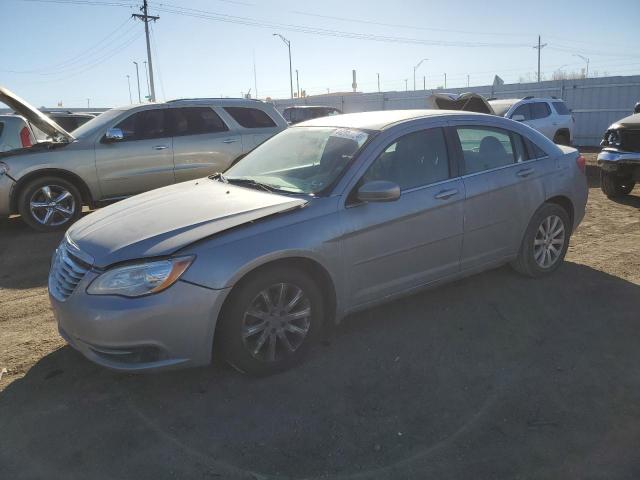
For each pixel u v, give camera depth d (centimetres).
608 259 579
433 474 262
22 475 264
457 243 436
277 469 267
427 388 337
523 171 481
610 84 2242
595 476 260
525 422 301
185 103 873
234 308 327
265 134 923
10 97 678
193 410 316
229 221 338
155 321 307
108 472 266
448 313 443
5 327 437
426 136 429
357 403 321
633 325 418
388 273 397
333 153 406
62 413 314
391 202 392
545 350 382
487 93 2700
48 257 646
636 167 838
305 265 362
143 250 316
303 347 362
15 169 744
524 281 509
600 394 328
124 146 816
